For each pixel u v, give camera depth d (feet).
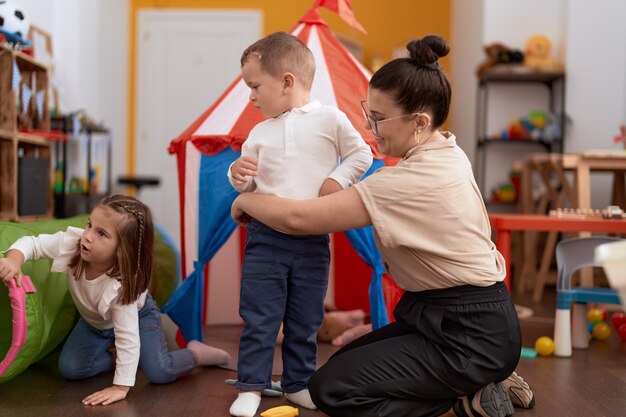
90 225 5.52
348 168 5.14
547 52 14.75
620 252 3.06
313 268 5.31
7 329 5.61
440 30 20.04
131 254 5.52
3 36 8.87
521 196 13.92
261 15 19.67
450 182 4.54
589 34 14.33
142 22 19.67
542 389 5.96
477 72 14.88
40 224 6.76
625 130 11.64
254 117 6.97
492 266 4.70
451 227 4.53
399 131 4.67
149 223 5.70
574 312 7.86
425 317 4.64
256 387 5.18
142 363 5.92
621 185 11.75
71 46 14.29
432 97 4.61
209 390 5.83
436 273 4.57
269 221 4.92
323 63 7.22
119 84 18.48
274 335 5.24
